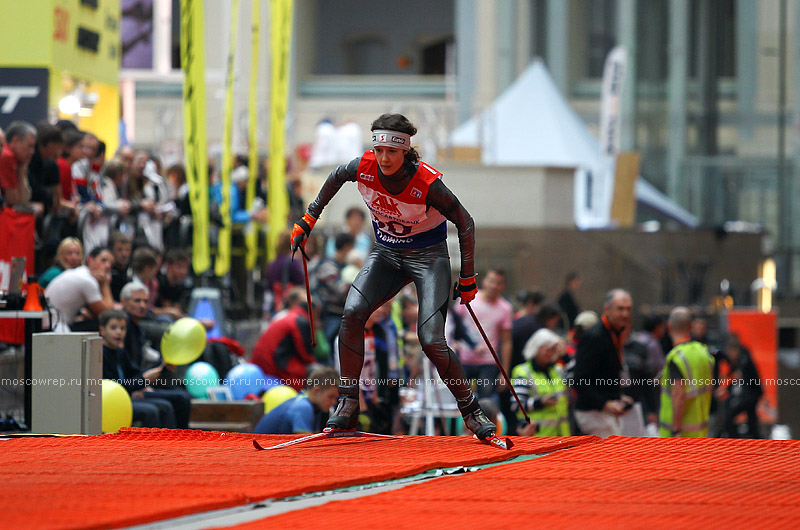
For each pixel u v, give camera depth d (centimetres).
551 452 2186
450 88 13475
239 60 10981
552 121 9375
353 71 15038
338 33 15050
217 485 1655
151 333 3428
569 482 1750
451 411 3756
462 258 2175
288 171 6203
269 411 3431
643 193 9675
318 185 8425
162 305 3947
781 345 11562
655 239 8406
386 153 2069
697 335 5119
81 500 1509
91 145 3828
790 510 1504
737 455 2105
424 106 13112
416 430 3838
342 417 2256
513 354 4350
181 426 3278
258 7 5409
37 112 4834
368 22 15075
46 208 3503
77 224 3606
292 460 1950
